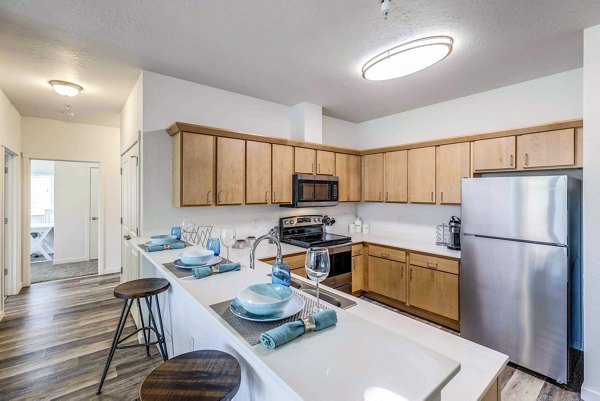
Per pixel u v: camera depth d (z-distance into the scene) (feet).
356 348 2.74
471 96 10.58
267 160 10.05
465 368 3.49
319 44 7.02
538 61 7.89
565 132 7.88
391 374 2.35
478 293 8.28
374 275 11.71
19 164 12.97
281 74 8.77
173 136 8.94
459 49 7.23
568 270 6.81
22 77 9.08
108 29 6.44
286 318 3.32
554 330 6.94
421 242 11.68
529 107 9.25
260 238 5.36
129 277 10.02
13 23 6.18
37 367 7.45
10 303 11.80
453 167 10.21
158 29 6.44
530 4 5.50
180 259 5.64
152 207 8.69
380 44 7.02
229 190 9.12
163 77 8.82
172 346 7.14
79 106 12.05
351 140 14.62
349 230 14.43
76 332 9.35
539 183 7.14
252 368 3.85
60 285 14.15
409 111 12.53
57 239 18.25
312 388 2.15
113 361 7.73
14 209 12.82
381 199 12.55
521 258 7.43
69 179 18.61
